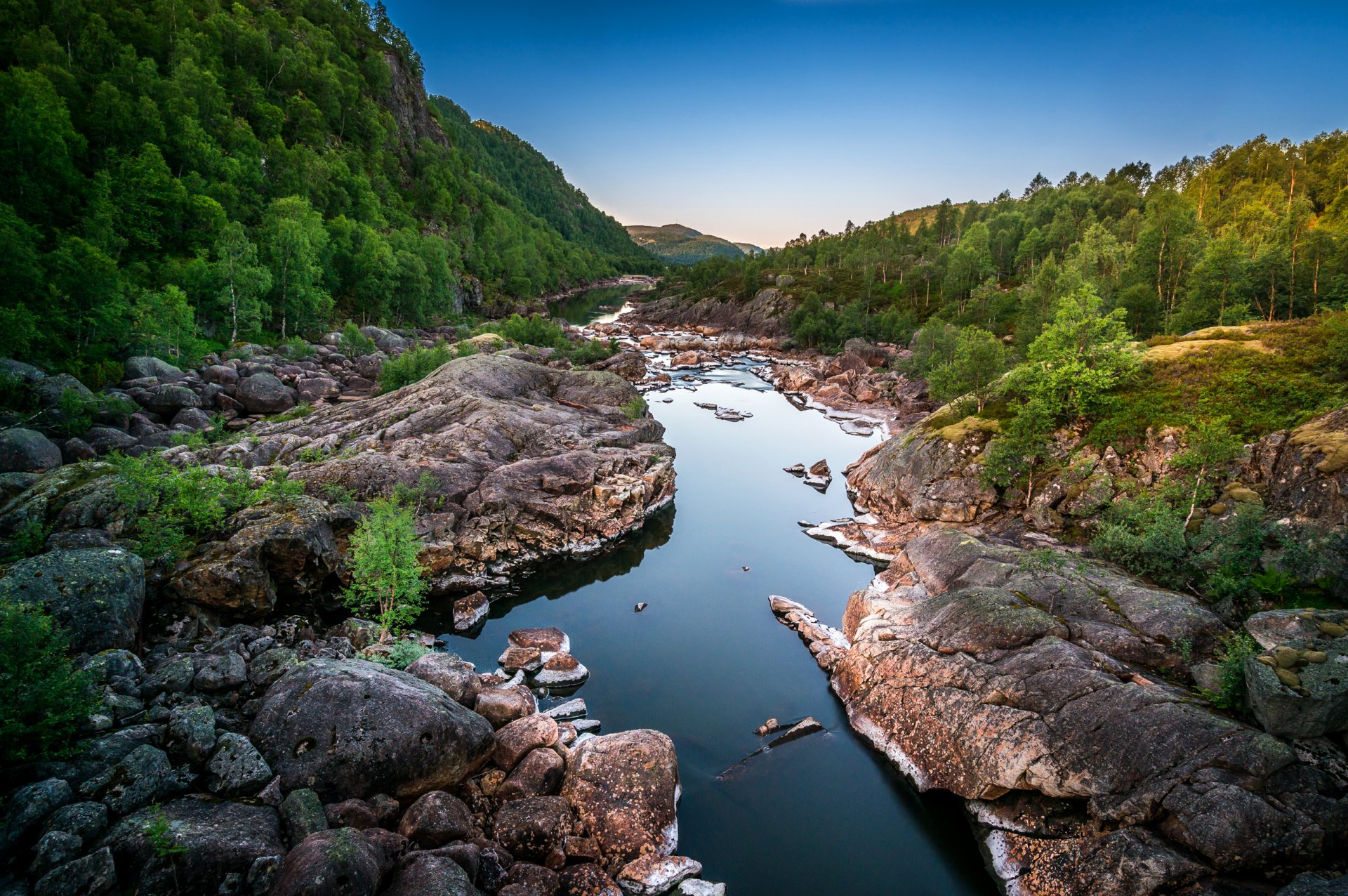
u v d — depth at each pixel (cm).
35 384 4094
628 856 1642
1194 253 7756
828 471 5316
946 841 1827
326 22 17162
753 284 17725
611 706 2441
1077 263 9181
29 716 1366
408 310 11150
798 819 1898
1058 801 1703
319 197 11212
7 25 8688
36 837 1195
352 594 2564
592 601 3309
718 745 2220
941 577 2722
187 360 5775
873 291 15088
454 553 3291
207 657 1891
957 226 18550
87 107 7850
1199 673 1847
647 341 13262
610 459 4172
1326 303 5897
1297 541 2284
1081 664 1870
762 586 3522
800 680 2623
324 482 3288
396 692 1712
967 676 2016
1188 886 1370
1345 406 2673
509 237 19212
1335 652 1585
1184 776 1509
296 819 1370
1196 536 2511
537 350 8681
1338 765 1470
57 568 1820
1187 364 3594
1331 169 12750
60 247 5319
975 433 3934
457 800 1592
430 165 17425
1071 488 3319
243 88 11694
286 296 8175
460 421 4306
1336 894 1184
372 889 1206
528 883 1462
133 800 1329
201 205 7581
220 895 1175
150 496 2439
